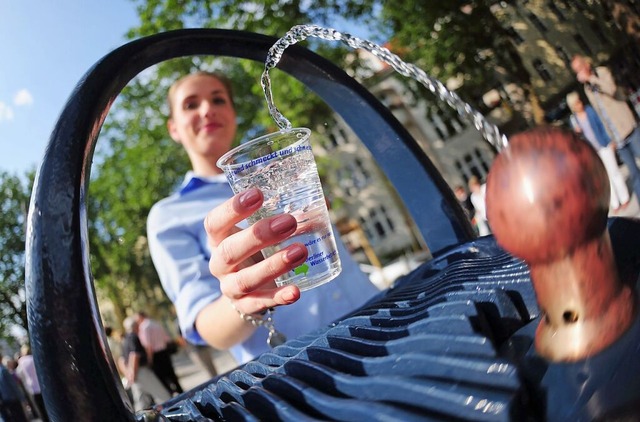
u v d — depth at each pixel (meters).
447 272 0.86
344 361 0.57
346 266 1.88
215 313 1.60
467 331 0.54
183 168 19.48
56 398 0.50
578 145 0.44
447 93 0.80
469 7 11.36
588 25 7.70
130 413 0.51
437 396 0.45
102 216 23.23
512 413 0.42
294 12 12.19
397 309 0.72
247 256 0.96
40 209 0.55
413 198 1.15
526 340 0.55
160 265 1.83
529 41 9.87
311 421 0.50
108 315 33.31
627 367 0.44
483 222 9.91
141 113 18.53
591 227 0.44
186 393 0.88
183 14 12.65
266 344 1.71
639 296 0.48
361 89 1.18
